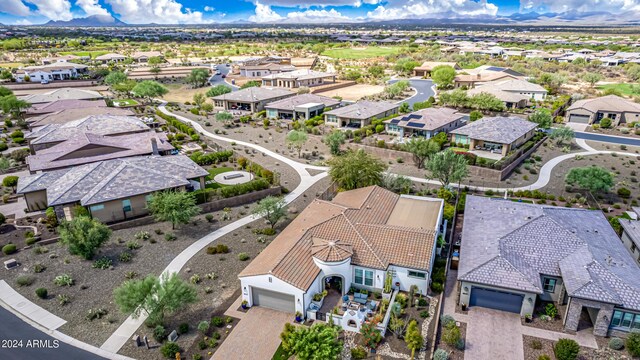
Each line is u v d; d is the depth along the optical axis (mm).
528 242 35562
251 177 62219
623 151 73188
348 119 89188
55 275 38469
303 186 59312
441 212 43781
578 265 32125
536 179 60781
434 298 34531
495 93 107812
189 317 32875
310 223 39844
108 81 135500
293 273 32625
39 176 52531
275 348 29547
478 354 28766
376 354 28875
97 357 29047
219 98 109750
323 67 183500
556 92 121750
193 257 41344
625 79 152750
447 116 82750
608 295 28938
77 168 54062
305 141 76812
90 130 72562
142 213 49938
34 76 147000
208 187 58500
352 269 35094
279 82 135875
